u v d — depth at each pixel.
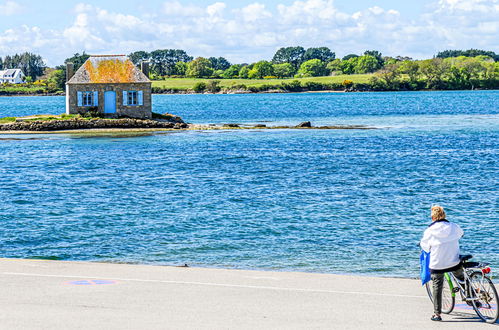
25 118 79.56
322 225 25.95
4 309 11.10
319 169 44.91
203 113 131.12
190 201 31.95
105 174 43.00
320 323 10.54
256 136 71.50
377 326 10.45
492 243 22.78
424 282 11.42
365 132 76.25
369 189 35.81
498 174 41.78
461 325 10.62
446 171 43.44
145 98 81.62
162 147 60.78
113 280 13.90
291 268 19.09
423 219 27.25
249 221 26.80
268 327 10.26
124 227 25.72
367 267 19.19
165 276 14.57
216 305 11.62
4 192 35.25
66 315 10.77
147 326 10.20
